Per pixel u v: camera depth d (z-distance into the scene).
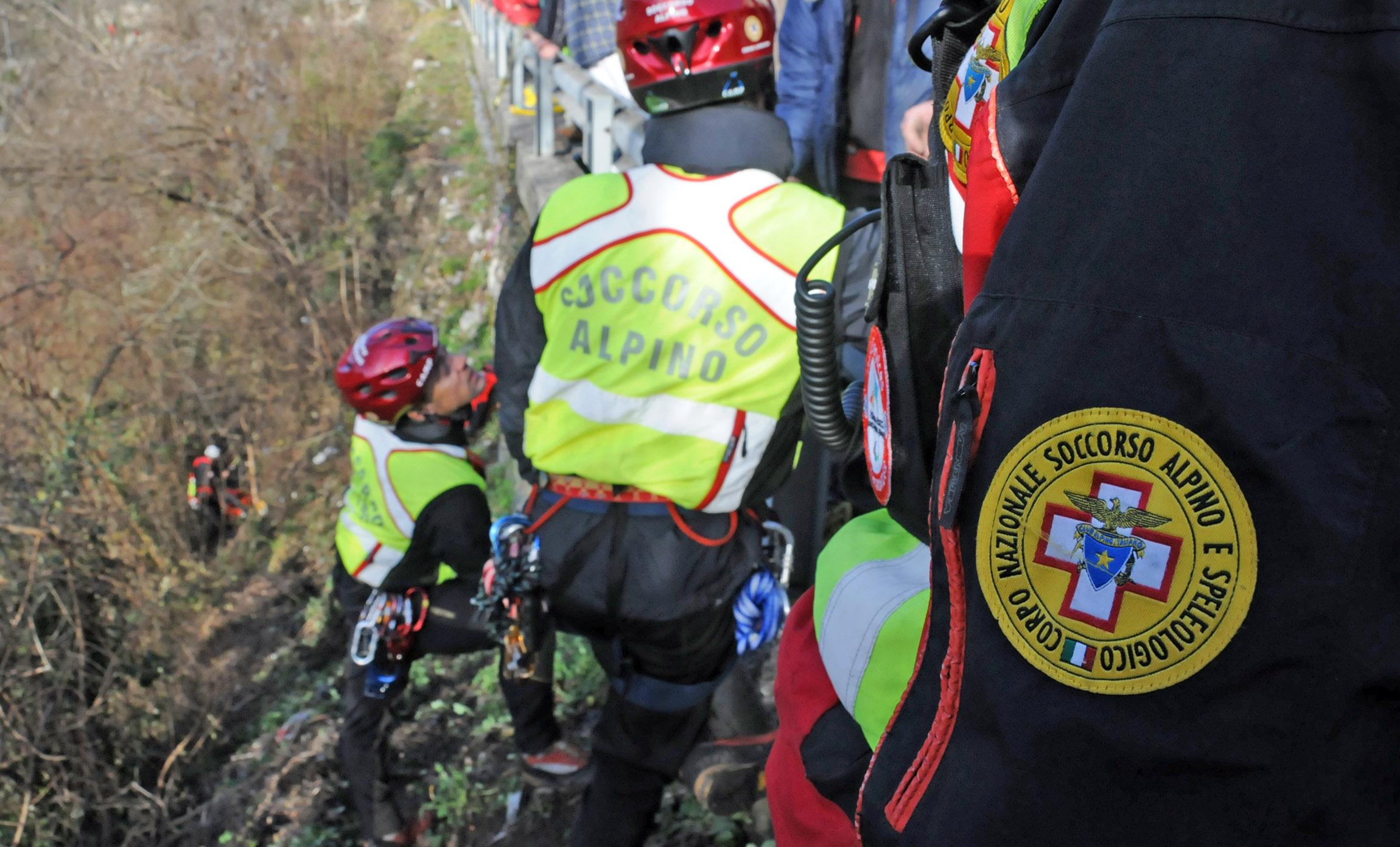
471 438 3.19
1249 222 0.55
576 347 1.92
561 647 3.45
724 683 2.12
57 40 12.05
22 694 5.59
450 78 13.33
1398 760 0.56
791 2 2.88
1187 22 0.58
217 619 6.68
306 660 5.87
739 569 1.97
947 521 0.69
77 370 9.03
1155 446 0.57
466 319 7.32
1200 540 0.56
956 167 0.88
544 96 6.69
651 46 1.84
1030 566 0.63
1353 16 0.54
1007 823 0.64
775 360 1.85
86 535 6.93
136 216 10.48
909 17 2.51
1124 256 0.58
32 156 10.64
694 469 1.88
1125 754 0.60
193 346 8.99
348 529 3.15
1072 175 0.62
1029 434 0.62
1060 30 0.71
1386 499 0.53
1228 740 0.57
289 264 9.40
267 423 8.32
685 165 1.87
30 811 5.33
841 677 1.03
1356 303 0.53
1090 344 0.59
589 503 1.95
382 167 10.74
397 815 3.40
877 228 1.81
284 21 12.23
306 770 4.73
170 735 5.57
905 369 0.92
